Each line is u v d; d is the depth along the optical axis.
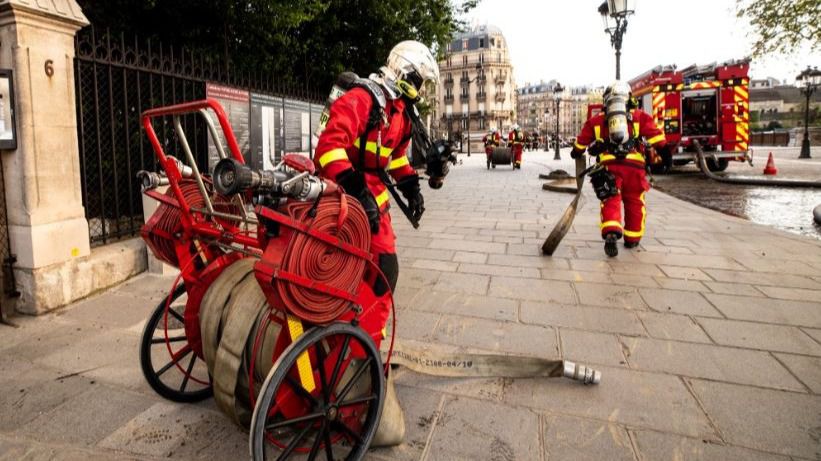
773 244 6.09
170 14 7.35
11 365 3.06
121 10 7.09
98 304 4.07
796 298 4.15
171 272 4.84
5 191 3.79
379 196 2.48
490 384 2.83
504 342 3.38
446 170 2.72
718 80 15.25
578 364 2.87
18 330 3.58
